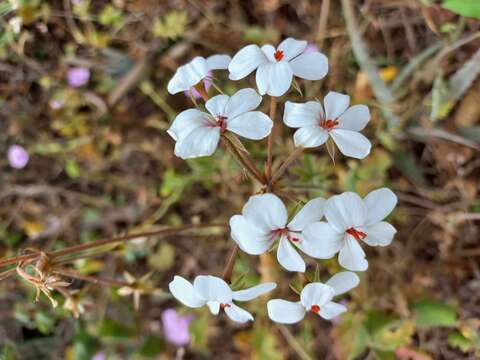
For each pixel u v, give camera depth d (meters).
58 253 0.20
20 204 0.32
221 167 0.28
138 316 0.31
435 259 0.28
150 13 0.30
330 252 0.16
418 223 0.28
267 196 0.15
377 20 0.29
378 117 0.28
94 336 0.30
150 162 0.31
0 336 0.31
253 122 0.16
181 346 0.31
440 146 0.28
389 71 0.28
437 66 0.26
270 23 0.30
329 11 0.29
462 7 0.22
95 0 0.30
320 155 0.28
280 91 0.16
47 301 0.28
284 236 0.16
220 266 0.31
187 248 0.31
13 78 0.30
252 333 0.28
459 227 0.28
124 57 0.30
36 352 0.31
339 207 0.15
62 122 0.30
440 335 0.28
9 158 0.31
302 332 0.29
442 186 0.28
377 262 0.28
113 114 0.30
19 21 0.27
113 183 0.31
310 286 0.16
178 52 0.30
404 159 0.28
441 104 0.25
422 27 0.28
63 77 0.30
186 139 0.16
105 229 0.31
